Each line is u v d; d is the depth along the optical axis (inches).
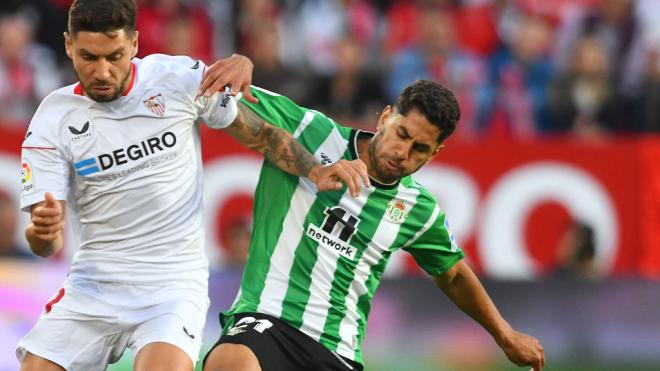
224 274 1026.7
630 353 1048.8
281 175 660.1
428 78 1457.9
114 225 617.3
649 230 1258.6
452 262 700.0
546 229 1250.6
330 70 1437.0
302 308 647.8
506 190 1246.3
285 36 1492.4
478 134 1460.4
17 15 1437.0
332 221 655.1
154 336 599.2
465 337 1016.9
